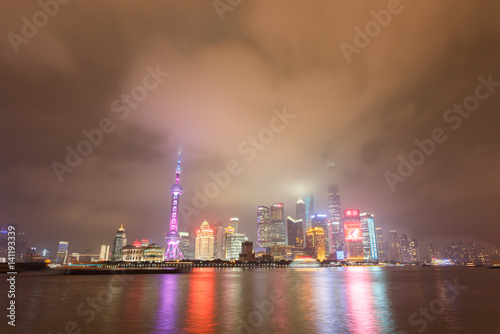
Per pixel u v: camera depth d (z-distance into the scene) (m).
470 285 89.06
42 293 63.16
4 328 29.70
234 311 39.25
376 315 36.09
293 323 31.41
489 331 28.03
